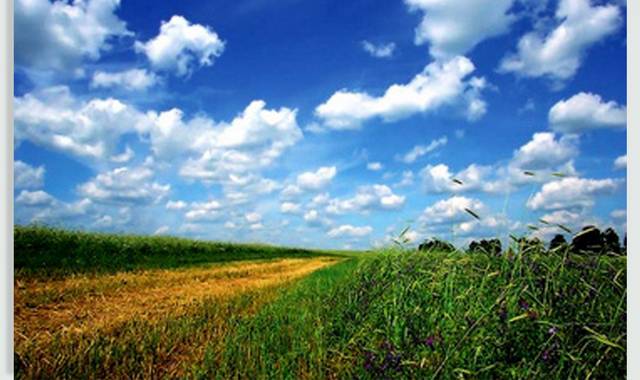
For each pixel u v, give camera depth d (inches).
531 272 165.3
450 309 160.4
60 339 201.9
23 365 170.9
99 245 555.8
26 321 237.1
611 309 146.3
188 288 384.5
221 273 533.3
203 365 172.7
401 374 140.0
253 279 479.8
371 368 148.1
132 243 625.6
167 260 622.8
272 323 230.1
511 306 147.2
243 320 239.1
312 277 446.6
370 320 187.9
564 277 167.6
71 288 335.6
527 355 133.5
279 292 349.1
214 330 225.9
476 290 164.1
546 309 145.1
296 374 162.4
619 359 129.3
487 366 129.3
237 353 183.9
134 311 271.4
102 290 343.0
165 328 227.3
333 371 162.6
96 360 176.7
